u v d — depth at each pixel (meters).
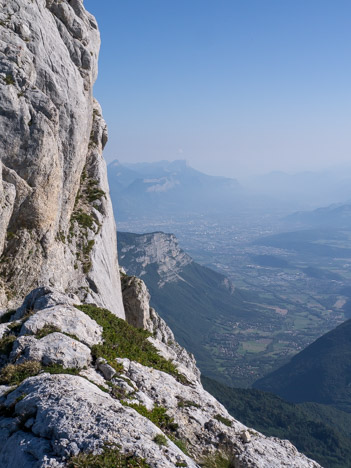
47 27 40.44
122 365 20.98
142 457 12.88
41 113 34.75
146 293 57.09
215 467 17.25
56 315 22.69
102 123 59.00
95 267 43.53
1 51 34.94
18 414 14.99
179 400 20.64
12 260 34.00
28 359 18.98
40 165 34.41
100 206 50.38
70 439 13.17
